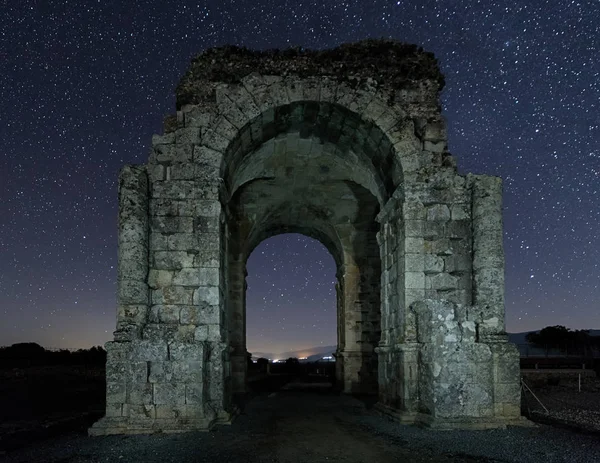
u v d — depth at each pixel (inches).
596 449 399.5
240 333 938.1
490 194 550.0
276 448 410.9
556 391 874.1
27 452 407.5
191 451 399.2
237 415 584.7
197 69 590.6
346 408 668.1
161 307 530.3
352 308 935.0
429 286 547.8
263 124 605.6
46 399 838.5
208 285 535.2
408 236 553.0
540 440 431.8
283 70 591.2
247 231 946.1
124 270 519.8
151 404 483.2
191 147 557.9
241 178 717.3
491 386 494.3
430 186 561.6
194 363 490.3
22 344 2150.6
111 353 491.8
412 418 512.7
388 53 606.9
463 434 458.9
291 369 1830.7
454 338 497.7
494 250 538.3
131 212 527.5
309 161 768.9
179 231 541.6
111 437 457.7
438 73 606.5
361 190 898.1
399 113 583.8
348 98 584.4
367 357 920.9
